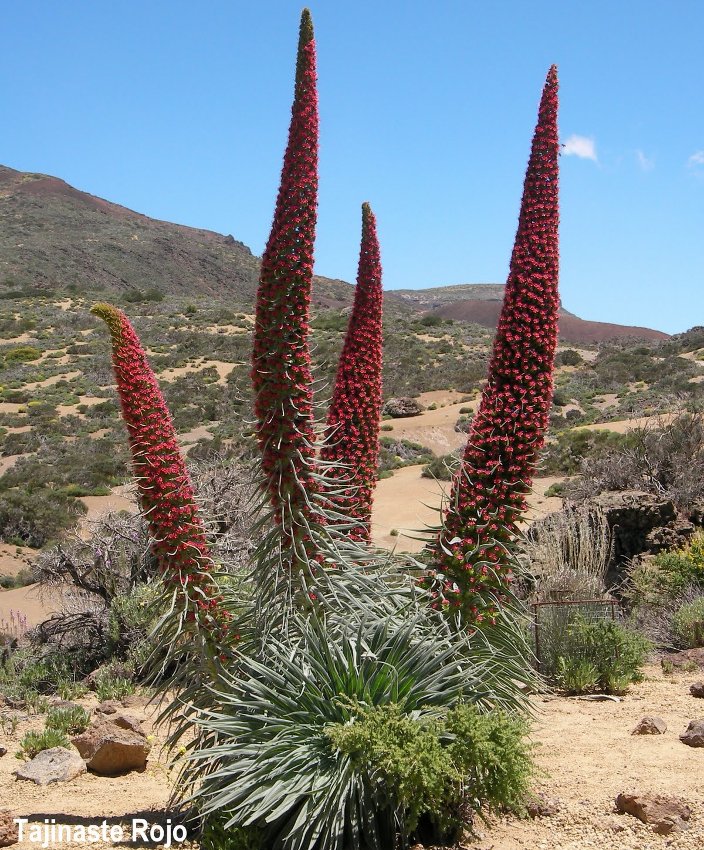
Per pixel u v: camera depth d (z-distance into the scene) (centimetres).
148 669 977
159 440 495
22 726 835
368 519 575
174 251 17538
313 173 488
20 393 6100
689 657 1013
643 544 1494
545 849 464
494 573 532
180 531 493
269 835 470
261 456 506
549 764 613
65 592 1252
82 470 4262
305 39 486
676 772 580
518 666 536
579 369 6962
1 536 3212
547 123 548
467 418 5147
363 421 570
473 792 460
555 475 3156
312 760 456
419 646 493
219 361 6988
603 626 921
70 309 9788
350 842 451
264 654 498
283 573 492
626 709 795
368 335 578
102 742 666
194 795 459
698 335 7512
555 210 549
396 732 444
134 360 496
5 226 16775
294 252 484
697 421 1992
